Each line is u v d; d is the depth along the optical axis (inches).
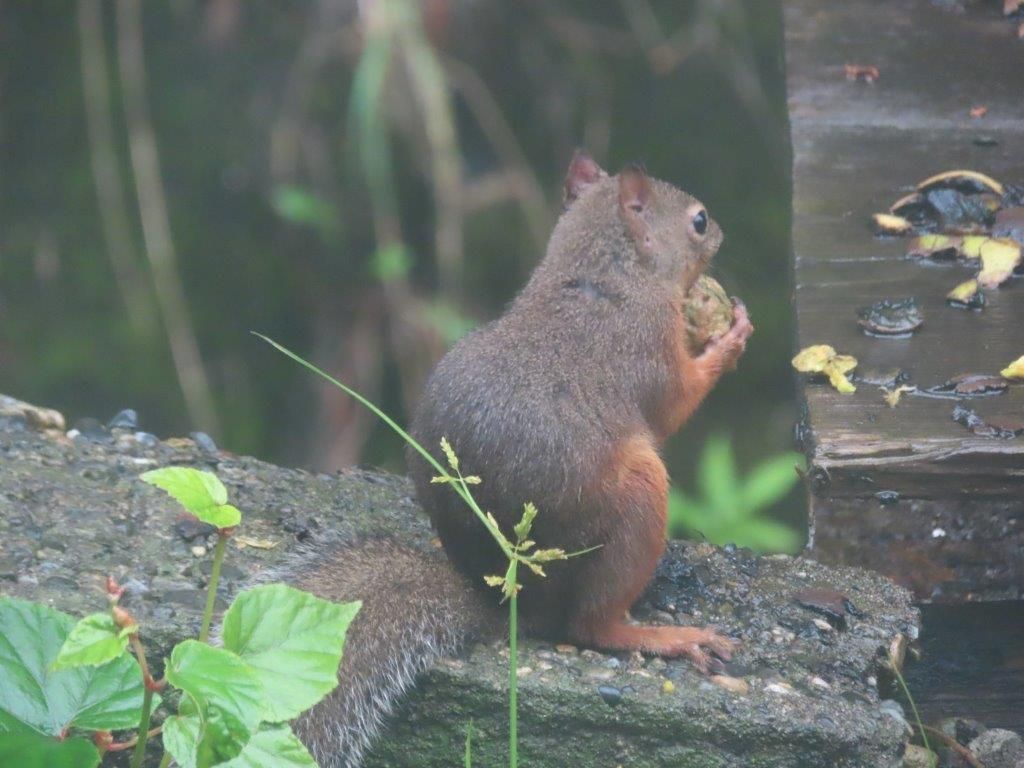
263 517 347.3
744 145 757.9
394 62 687.1
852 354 364.5
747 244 744.3
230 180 728.3
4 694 223.9
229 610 221.1
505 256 732.0
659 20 759.1
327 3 718.5
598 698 276.2
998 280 387.5
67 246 713.0
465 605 295.7
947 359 359.9
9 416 379.2
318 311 733.3
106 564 313.6
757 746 272.4
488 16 745.0
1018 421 331.6
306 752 223.3
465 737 281.6
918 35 517.7
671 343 326.6
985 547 349.1
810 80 496.1
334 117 722.2
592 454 294.2
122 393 698.8
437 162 655.1
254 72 735.1
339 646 219.5
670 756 275.4
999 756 317.1
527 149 755.4
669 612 315.6
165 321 702.5
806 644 303.3
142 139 659.4
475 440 291.6
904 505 351.6
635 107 764.0
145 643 279.9
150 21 731.4
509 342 310.5
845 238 417.1
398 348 706.2
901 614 317.7
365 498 364.8
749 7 754.8
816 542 355.3
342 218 725.3
